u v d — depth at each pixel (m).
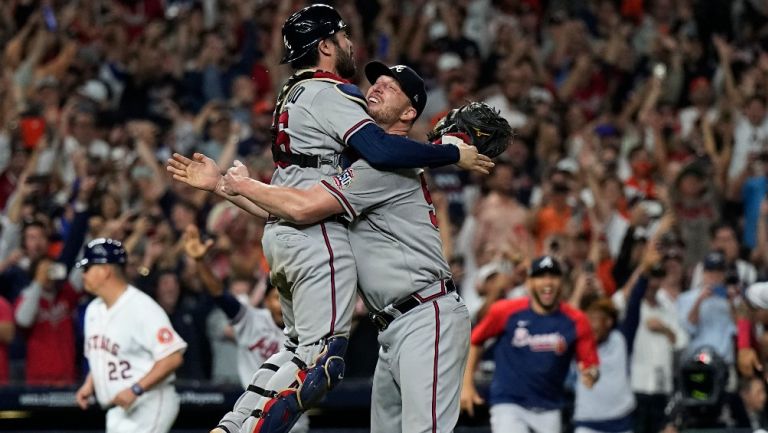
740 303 32.31
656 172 54.78
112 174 46.06
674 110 59.94
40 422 36.50
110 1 63.75
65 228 43.44
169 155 51.34
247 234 41.50
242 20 62.34
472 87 60.69
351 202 20.66
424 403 21.30
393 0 64.69
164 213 47.28
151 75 56.44
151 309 29.41
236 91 56.94
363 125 20.41
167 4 67.50
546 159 54.50
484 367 40.00
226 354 39.28
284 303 21.80
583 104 62.56
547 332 32.78
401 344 21.48
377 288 21.42
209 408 36.66
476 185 50.69
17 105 53.84
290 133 20.97
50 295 38.31
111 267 29.47
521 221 45.69
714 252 46.66
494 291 38.00
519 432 32.56
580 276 39.47
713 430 35.78
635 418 39.53
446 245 42.03
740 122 56.62
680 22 68.62
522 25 67.94
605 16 70.56
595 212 48.75
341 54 21.36
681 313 41.56
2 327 37.38
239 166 21.19
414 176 21.50
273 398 20.05
